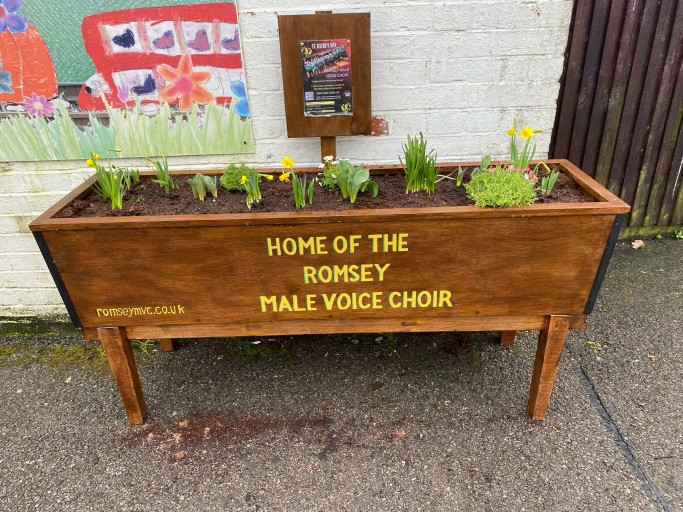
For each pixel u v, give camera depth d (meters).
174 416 2.37
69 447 2.22
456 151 2.66
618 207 1.80
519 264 1.94
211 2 2.30
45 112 2.52
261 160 2.68
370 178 2.40
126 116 2.54
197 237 1.88
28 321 3.05
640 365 2.58
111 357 2.14
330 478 2.03
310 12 2.35
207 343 2.89
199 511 1.91
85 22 2.33
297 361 2.72
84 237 1.87
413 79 2.48
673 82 3.29
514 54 2.43
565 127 3.40
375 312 2.06
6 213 2.77
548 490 1.94
